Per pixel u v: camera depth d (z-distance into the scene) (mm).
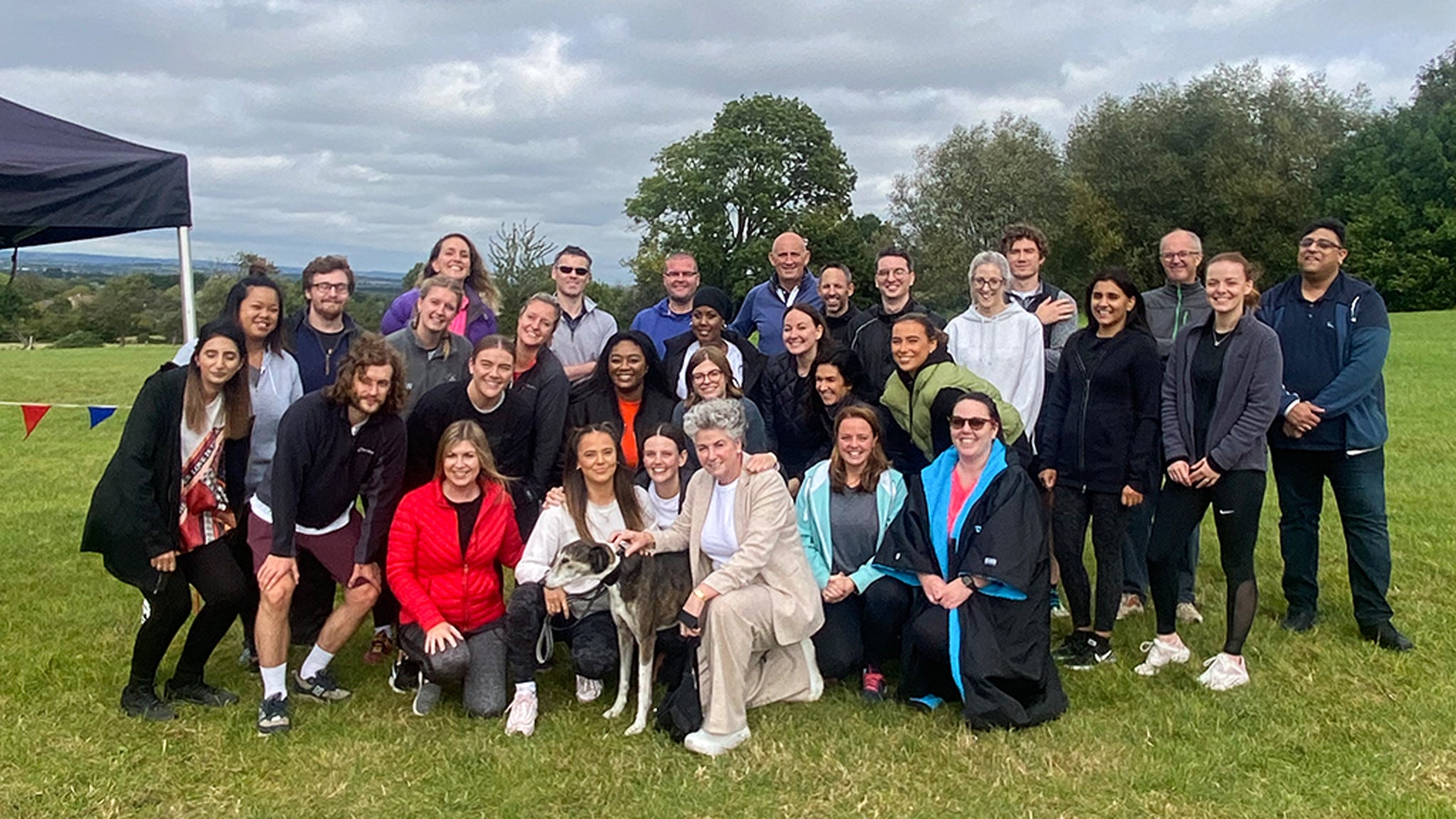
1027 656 4316
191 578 4324
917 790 3729
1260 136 40375
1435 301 40406
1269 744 4020
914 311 5918
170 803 3670
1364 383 4902
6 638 5328
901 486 4848
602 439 4559
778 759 3988
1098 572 4988
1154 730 4180
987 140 43094
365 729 4293
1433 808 3500
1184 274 5680
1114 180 40094
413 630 4516
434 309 5129
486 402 4859
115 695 4590
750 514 4473
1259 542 7238
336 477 4391
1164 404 4855
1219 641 5199
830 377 5277
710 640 4172
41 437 13078
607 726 4348
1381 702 4383
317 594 4930
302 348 5262
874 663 4789
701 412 4473
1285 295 5230
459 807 3654
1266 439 5250
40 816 3564
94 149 5816
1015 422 4953
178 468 4152
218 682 4793
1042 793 3697
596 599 4637
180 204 5961
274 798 3707
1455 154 41000
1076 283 41750
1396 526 7398
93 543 4105
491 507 4570
